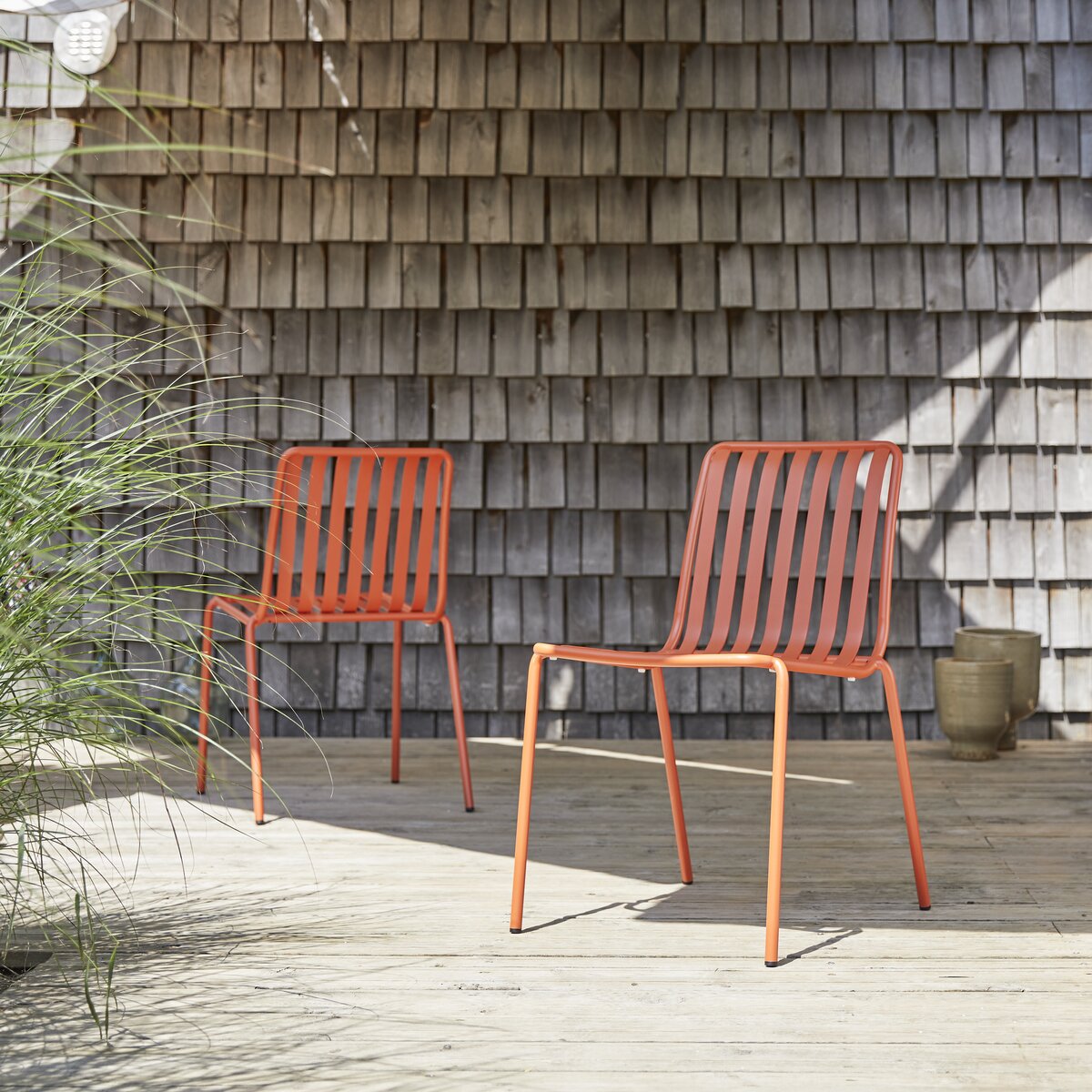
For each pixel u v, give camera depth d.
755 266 4.16
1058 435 4.15
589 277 4.18
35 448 1.77
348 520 4.23
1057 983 2.00
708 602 4.22
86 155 4.13
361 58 4.15
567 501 4.21
